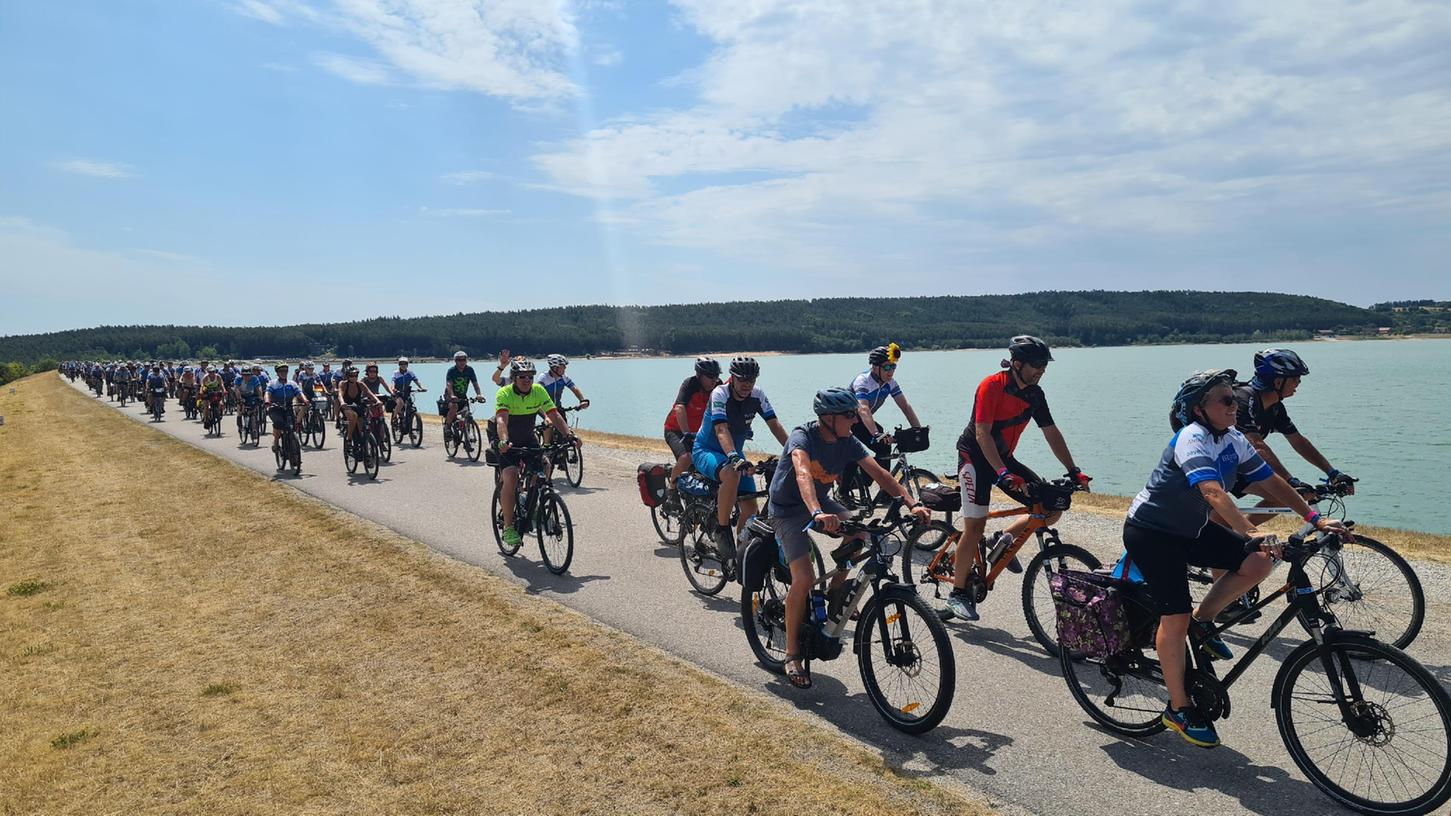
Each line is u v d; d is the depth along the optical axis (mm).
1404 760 3773
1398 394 63844
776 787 3979
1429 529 18984
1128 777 4020
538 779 4180
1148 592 4324
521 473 8297
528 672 5484
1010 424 5727
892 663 4664
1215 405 4074
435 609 6840
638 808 3877
